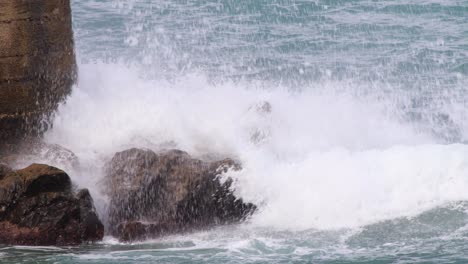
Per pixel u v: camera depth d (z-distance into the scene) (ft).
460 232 175.63
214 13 315.58
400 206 184.14
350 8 323.78
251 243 174.19
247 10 318.65
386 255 166.20
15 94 191.21
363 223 181.57
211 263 163.84
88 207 176.65
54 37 196.95
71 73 202.08
